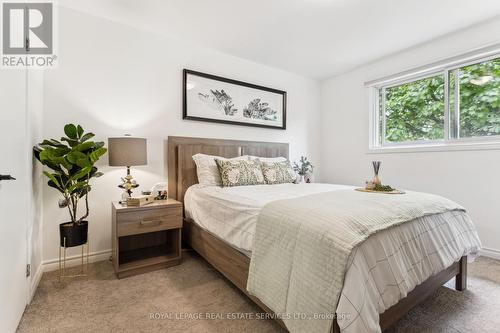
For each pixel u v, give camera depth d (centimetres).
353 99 360
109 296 167
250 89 327
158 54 261
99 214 230
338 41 274
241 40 274
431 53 272
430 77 287
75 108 218
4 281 114
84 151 192
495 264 216
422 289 138
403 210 135
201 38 269
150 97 256
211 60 296
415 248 129
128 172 223
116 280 190
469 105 254
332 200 146
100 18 229
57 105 211
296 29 249
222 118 302
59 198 211
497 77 236
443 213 159
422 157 281
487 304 158
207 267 215
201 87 287
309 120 396
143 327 136
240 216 161
